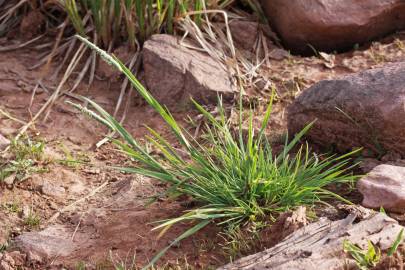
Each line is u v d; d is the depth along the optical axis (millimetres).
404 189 5289
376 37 7965
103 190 6160
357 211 5086
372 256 4668
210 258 5152
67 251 5418
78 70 7730
